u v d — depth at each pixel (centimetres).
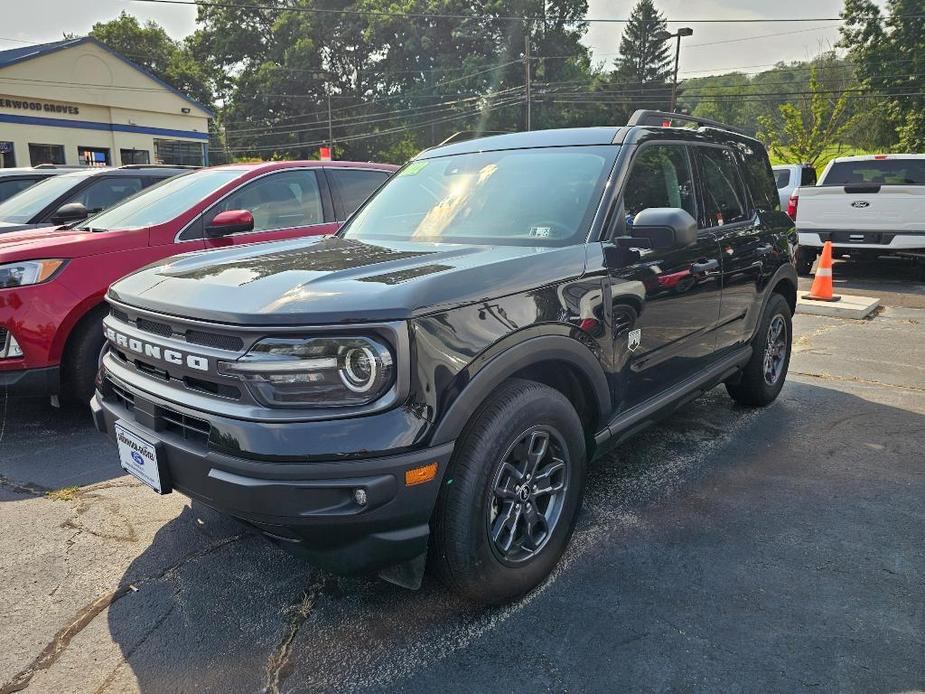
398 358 204
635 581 273
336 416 202
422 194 359
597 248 282
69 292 419
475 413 234
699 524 319
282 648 238
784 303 475
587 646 236
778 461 389
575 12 5288
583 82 5384
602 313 278
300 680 222
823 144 3772
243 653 236
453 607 259
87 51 2797
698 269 349
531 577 260
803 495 347
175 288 241
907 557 290
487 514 236
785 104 3834
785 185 1446
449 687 218
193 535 314
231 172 535
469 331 222
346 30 5109
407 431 205
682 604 258
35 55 2633
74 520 328
